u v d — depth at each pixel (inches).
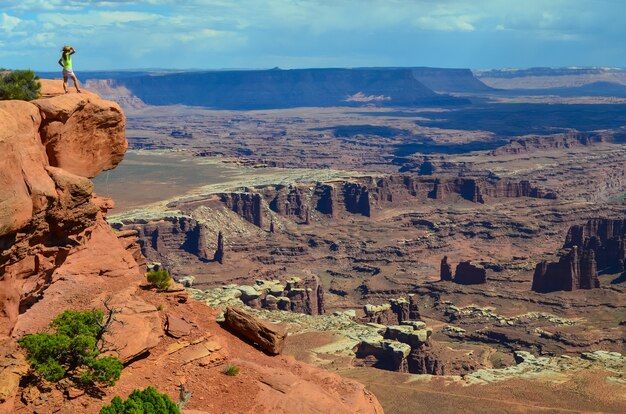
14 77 1577.3
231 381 1553.9
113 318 1461.6
